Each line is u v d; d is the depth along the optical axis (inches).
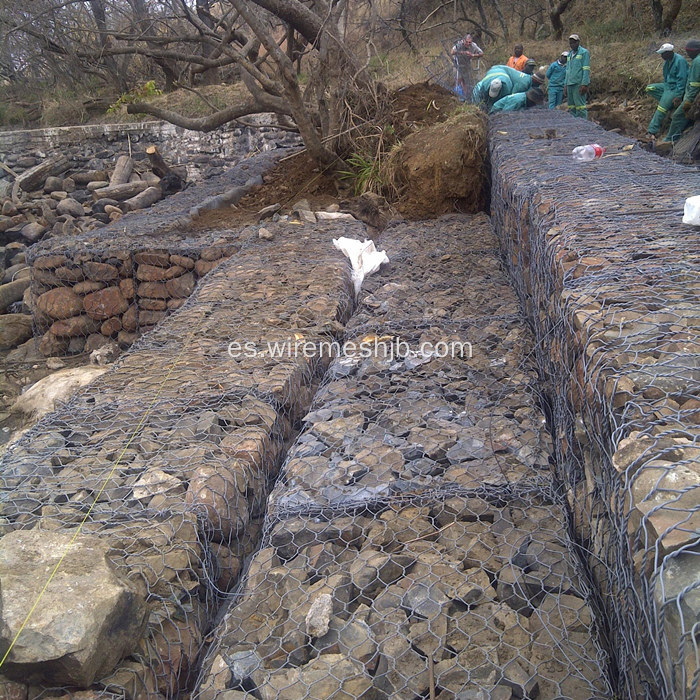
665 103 390.9
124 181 600.1
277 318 176.1
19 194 588.1
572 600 81.3
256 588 89.8
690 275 103.2
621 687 69.5
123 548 93.0
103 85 752.3
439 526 98.0
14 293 347.9
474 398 130.0
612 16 700.7
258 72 318.3
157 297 268.5
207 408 131.0
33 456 118.0
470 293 190.9
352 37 414.0
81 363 272.7
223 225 304.5
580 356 94.7
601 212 138.9
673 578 53.7
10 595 72.3
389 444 115.0
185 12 330.6
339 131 335.3
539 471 105.0
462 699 70.4
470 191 287.4
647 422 71.9
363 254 225.6
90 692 71.2
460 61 423.2
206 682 76.9
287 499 103.3
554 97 432.8
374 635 79.3
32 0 355.6
